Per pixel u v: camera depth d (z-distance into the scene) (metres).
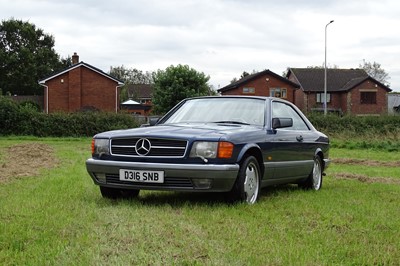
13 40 68.88
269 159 6.81
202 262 3.71
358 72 62.50
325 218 5.52
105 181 6.35
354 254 4.06
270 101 7.47
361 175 10.82
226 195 6.20
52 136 31.38
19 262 3.71
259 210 5.88
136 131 6.34
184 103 7.77
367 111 58.66
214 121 7.09
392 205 6.57
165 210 5.77
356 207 6.26
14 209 5.71
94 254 3.86
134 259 3.74
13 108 30.95
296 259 3.82
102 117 32.31
